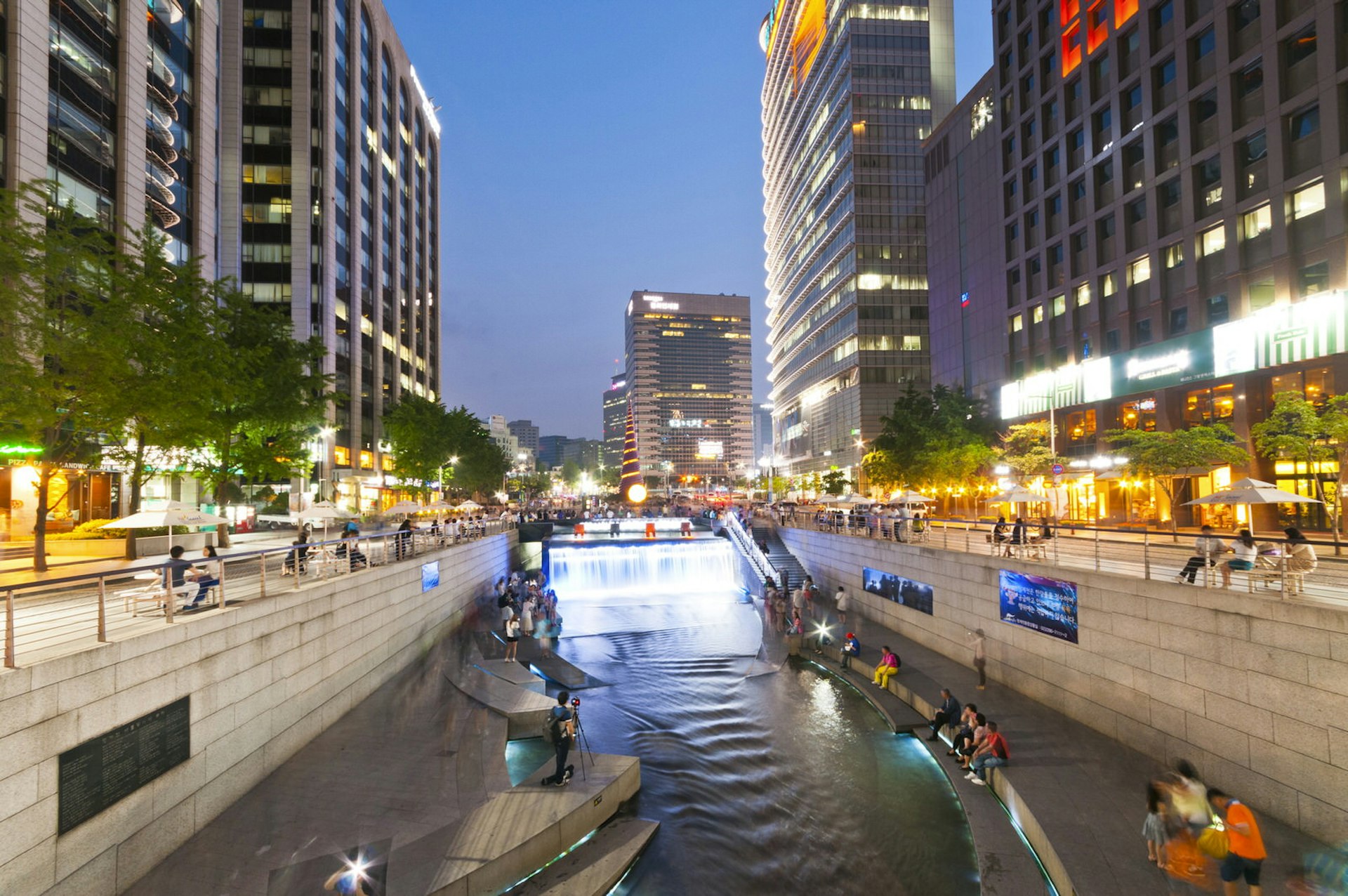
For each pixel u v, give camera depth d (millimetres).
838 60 94875
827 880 11633
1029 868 11297
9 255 16250
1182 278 37281
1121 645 15109
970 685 19812
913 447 44500
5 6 29812
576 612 34812
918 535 31391
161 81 41250
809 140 108375
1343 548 22297
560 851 11852
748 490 143250
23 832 8023
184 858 10430
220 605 12719
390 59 84688
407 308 89625
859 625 29062
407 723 16656
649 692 21734
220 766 11953
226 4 63031
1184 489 37469
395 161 84812
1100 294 43594
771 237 142125
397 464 61531
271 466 28453
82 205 33688
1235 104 34188
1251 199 33125
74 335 17469
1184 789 10227
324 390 60344
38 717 8273
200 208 44594
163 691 10508
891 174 90250
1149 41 39094
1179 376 36688
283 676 14203
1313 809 10750
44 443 18625
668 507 84312
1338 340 28891
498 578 38562
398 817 11859
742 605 36125
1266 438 26625
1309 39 31000
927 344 88625
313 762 14211
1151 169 39031
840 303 94625
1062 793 12859
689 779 15477
